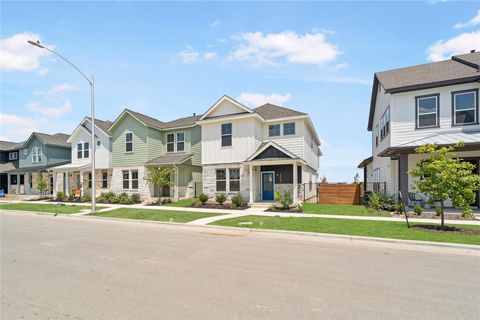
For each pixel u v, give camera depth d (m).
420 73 16.66
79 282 5.08
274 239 9.09
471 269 5.86
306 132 21.36
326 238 9.23
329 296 4.43
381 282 5.07
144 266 6.06
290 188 19.33
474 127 14.03
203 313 3.84
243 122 19.80
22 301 4.27
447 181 9.30
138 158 23.33
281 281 5.11
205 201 18.70
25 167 31.42
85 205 20.70
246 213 14.83
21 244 8.38
